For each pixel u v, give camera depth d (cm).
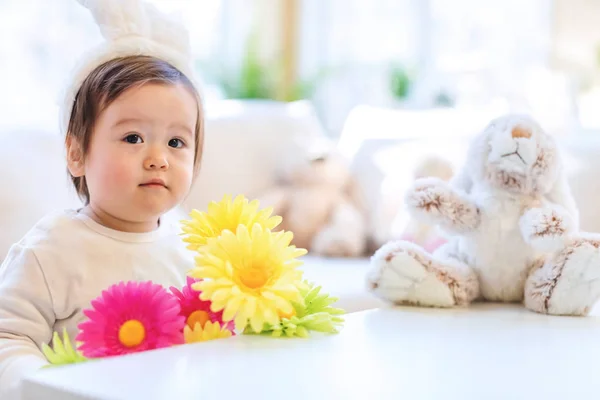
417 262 106
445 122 226
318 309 81
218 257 73
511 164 105
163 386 55
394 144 216
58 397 55
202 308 80
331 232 199
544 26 317
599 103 300
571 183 188
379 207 202
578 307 99
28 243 96
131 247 101
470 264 111
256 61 345
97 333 72
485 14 325
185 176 101
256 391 55
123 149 98
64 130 109
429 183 109
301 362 65
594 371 65
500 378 62
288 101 362
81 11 262
